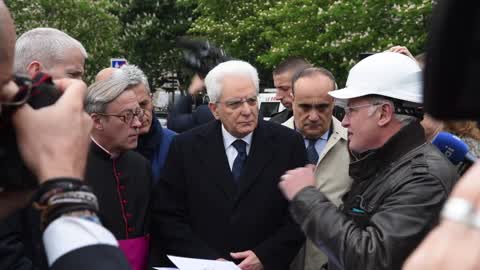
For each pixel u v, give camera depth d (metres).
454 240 0.75
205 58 5.45
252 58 24.08
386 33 15.80
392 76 2.64
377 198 2.55
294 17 18.25
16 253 1.95
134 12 29.66
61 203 1.12
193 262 3.10
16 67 3.31
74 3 23.91
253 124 3.46
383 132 2.64
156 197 3.51
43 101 1.22
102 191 3.09
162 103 19.00
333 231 2.41
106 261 1.08
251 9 24.58
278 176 3.47
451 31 0.76
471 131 3.44
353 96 2.65
